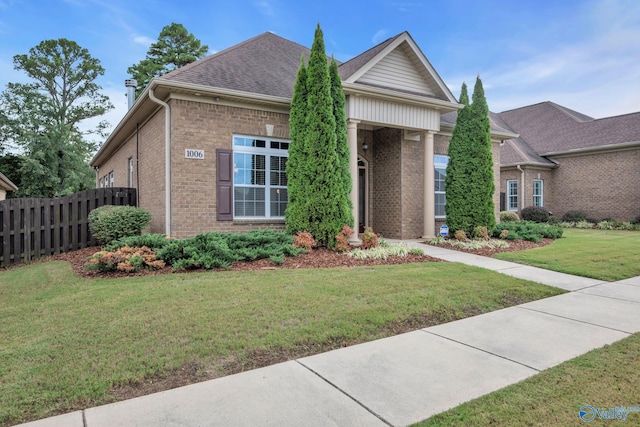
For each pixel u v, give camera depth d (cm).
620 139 1842
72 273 651
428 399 271
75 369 303
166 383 292
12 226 820
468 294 555
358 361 338
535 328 434
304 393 278
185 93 889
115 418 242
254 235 824
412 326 438
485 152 1149
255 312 441
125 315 425
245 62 1127
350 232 882
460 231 1110
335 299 497
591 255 925
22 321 412
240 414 249
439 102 1109
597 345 381
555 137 2183
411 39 1085
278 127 1014
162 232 930
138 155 1197
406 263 781
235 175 972
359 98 1020
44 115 2842
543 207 2033
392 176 1259
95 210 869
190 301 475
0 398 261
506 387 289
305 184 896
